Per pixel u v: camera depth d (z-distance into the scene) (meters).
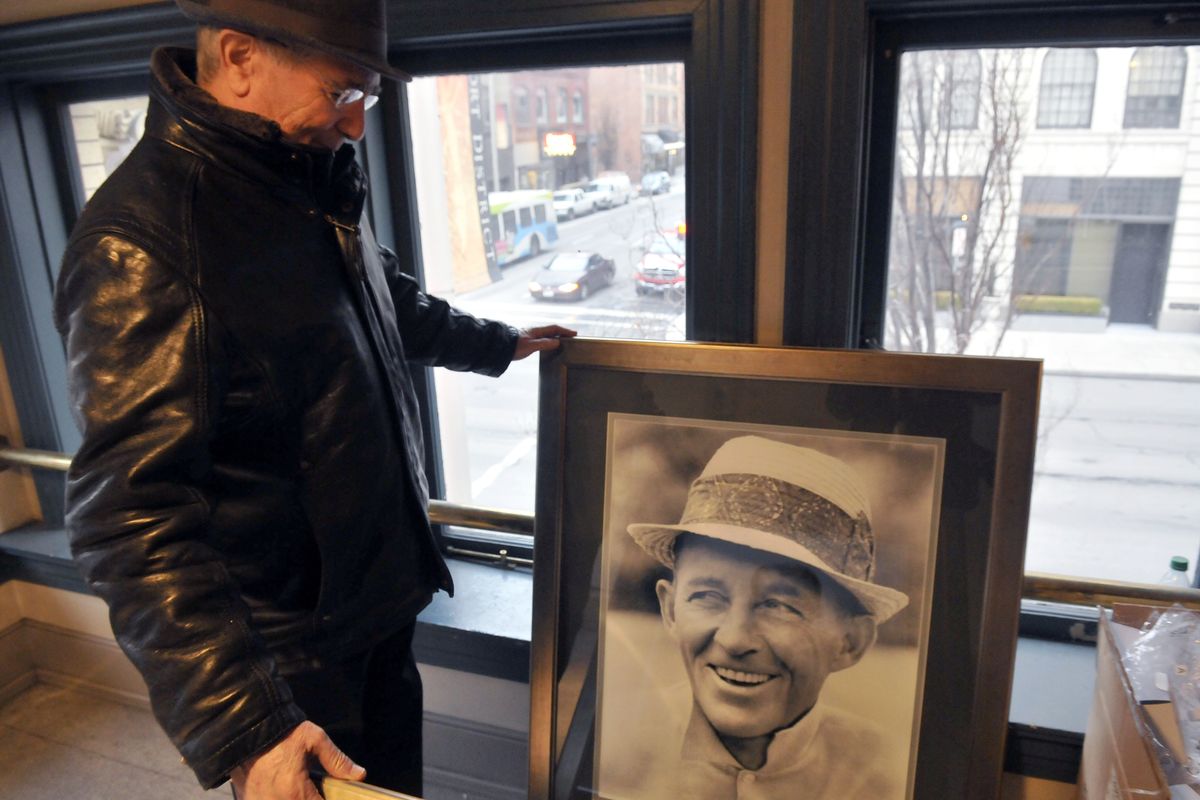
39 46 1.60
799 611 1.07
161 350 0.84
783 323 1.27
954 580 1.01
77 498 0.84
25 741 1.96
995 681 1.00
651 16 1.22
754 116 1.19
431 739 1.72
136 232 0.85
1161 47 1.16
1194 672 0.94
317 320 0.96
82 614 2.05
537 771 1.20
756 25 1.15
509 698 1.61
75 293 0.85
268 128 0.89
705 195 1.25
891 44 1.22
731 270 1.26
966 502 1.00
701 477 1.10
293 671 1.05
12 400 2.00
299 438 0.99
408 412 1.14
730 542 1.09
